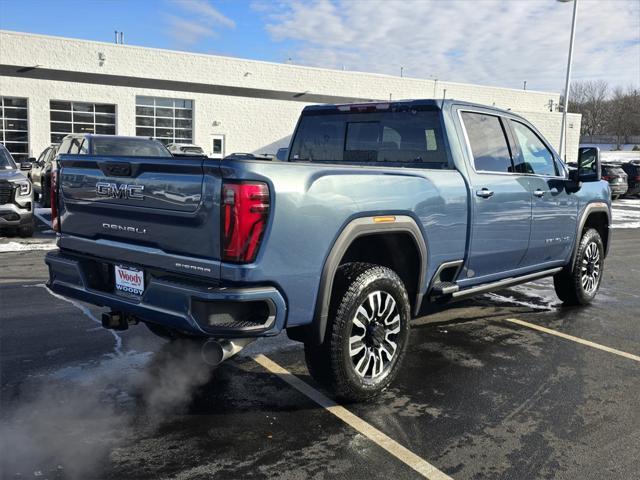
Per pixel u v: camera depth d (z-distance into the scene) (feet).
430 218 13.96
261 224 10.53
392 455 10.98
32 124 89.71
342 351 12.25
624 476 10.41
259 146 111.14
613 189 86.22
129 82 96.63
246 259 10.50
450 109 15.64
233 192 10.35
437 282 14.98
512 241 17.06
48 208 52.85
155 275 11.78
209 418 12.37
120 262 12.47
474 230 15.43
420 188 13.67
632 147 264.11
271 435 11.68
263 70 109.70
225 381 14.38
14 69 87.45
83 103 94.02
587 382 14.80
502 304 22.93
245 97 108.47
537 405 13.34
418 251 13.79
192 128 104.22
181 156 12.22
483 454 11.09
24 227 37.17
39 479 9.96
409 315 13.73
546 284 27.12
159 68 99.14
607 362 16.31
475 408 13.11
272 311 10.91
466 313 21.47
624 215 67.00
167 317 11.19
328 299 11.78
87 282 13.24
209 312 10.48
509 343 17.90
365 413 12.75
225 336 10.51
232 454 10.92
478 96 140.77
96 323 18.85
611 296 24.76
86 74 92.89
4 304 20.98
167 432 11.73
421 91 130.11
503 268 17.37
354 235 12.08
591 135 296.71
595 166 19.13
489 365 15.90
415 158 16.05
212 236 10.66
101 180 12.64
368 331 12.82
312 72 115.03
